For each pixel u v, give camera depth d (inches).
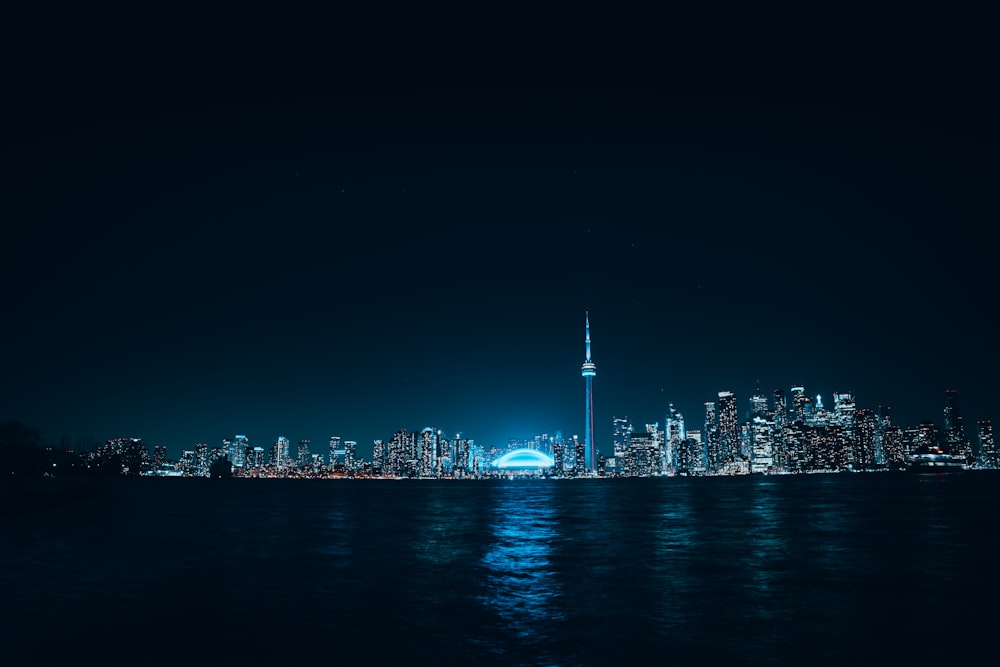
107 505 4544.8
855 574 1483.8
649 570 1563.7
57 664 823.7
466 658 840.9
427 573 1536.7
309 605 1170.6
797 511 3740.2
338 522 3107.8
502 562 1717.5
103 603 1189.7
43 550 1991.9
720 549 1961.1
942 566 1590.8
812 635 946.1
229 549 2014.0
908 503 4473.4
